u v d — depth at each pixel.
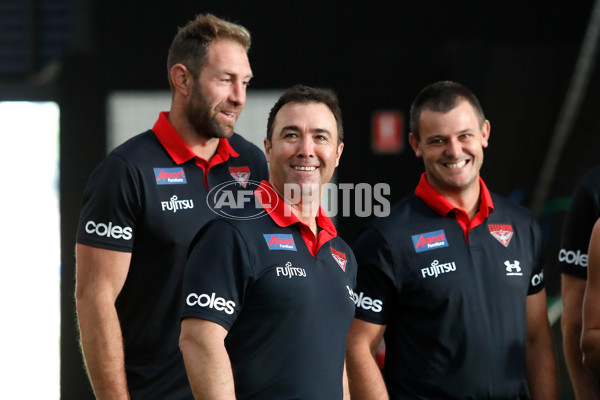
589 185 10.81
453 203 10.17
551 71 19.66
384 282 9.92
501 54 19.44
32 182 19.81
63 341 18.64
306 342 7.83
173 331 9.52
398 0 19.45
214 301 7.59
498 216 10.22
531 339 10.48
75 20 20.47
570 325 10.91
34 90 20.61
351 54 19.09
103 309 9.15
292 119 8.13
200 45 9.54
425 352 9.79
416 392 9.83
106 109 18.83
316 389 7.83
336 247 8.56
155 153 9.60
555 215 20.25
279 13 19.19
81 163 18.80
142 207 9.38
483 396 9.70
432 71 19.19
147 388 9.55
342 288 8.28
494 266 9.95
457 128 9.86
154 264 9.48
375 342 10.03
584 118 20.27
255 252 7.80
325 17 19.20
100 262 9.23
